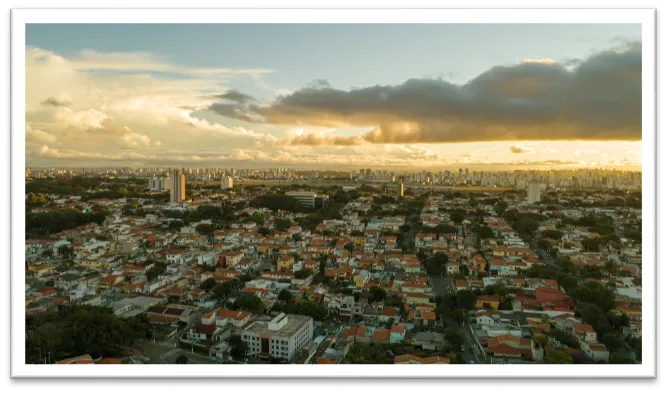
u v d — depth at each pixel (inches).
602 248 7199.8
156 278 5684.1
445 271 6274.6
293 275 5831.7
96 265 6220.5
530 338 4067.4
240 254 6884.8
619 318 4325.8
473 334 4170.8
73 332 3720.5
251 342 3806.6
